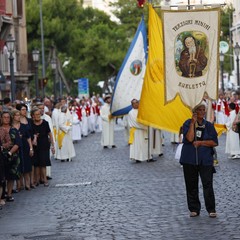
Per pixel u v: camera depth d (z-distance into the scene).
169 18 24.34
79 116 58.03
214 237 16.89
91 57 102.75
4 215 21.88
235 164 33.03
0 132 24.77
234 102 37.78
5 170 24.61
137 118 32.69
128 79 41.88
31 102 38.38
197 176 19.83
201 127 19.61
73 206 22.86
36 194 26.28
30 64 89.31
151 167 33.44
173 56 24.45
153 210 21.19
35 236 18.23
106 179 29.62
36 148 28.45
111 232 18.14
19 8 79.81
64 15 98.31
